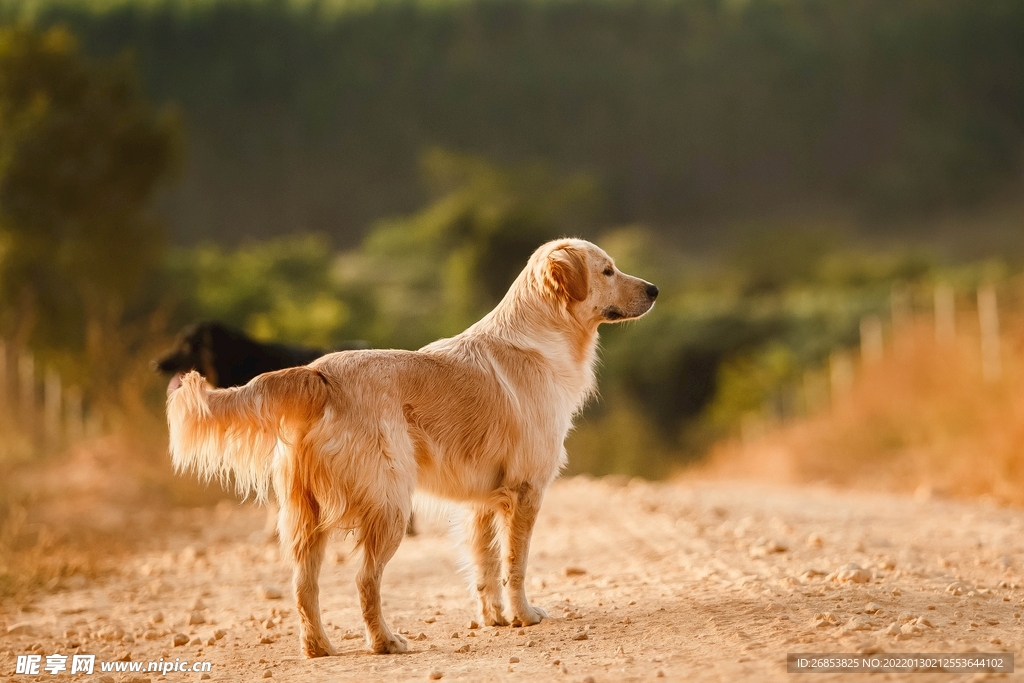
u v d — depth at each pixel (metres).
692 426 32.41
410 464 5.84
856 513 10.90
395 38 114.25
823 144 107.94
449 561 9.13
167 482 14.27
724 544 8.69
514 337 6.49
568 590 7.39
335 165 105.81
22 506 10.98
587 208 56.81
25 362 17.47
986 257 76.12
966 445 14.66
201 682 5.34
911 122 106.19
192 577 9.04
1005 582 6.73
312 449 5.68
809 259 52.00
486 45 115.25
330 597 7.85
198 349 11.38
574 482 16.14
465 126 111.31
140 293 29.84
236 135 105.69
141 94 26.59
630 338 37.47
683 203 105.31
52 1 97.50
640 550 8.74
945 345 18.80
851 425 18.64
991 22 106.31
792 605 5.81
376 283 52.97
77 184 24.17
